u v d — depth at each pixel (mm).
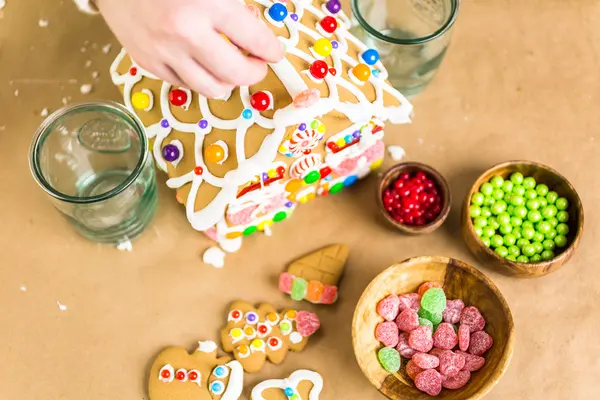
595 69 884
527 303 792
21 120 844
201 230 750
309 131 686
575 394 761
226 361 766
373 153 788
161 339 778
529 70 883
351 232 818
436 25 826
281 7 707
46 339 775
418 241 815
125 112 749
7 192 821
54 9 887
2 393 757
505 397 759
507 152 848
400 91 852
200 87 640
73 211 741
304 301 792
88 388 762
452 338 748
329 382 764
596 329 783
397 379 747
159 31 609
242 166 693
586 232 816
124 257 806
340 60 722
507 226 796
